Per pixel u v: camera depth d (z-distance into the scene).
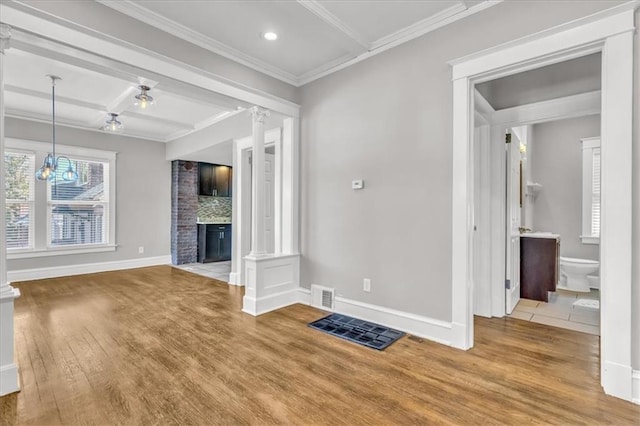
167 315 3.39
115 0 2.37
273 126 4.25
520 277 4.02
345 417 1.72
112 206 5.91
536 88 3.04
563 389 1.97
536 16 2.18
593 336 2.79
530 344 2.63
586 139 4.87
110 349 2.54
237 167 4.89
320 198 3.63
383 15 2.59
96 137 5.74
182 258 6.77
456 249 2.56
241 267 4.83
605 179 1.92
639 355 1.84
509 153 3.37
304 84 3.81
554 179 5.14
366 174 3.19
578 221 4.95
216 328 3.01
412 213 2.84
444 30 2.62
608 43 1.91
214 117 5.14
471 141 2.54
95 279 5.17
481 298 3.37
